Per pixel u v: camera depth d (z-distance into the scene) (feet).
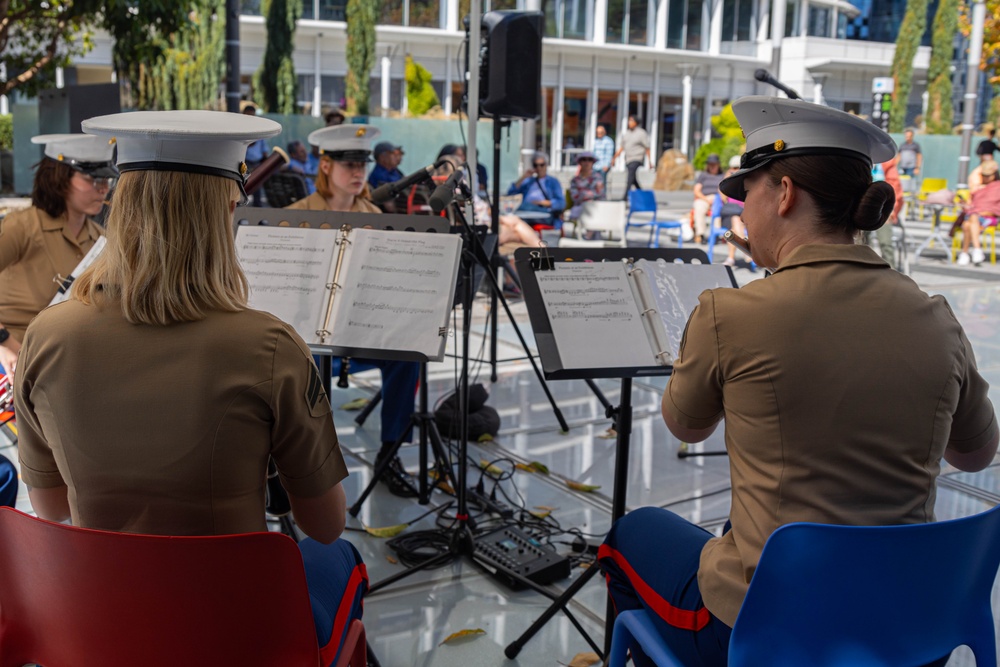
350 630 5.21
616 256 7.39
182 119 4.36
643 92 73.82
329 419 4.72
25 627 4.42
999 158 54.29
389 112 58.44
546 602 8.54
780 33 47.37
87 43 40.96
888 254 28.66
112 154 9.98
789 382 4.36
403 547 9.46
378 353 7.68
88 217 10.68
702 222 34.91
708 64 73.61
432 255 8.00
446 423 12.64
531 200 27.99
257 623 4.23
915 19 67.41
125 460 4.22
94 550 4.06
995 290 25.68
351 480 11.51
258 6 59.26
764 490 4.45
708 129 76.07
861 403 4.33
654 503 10.85
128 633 4.21
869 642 4.40
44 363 4.27
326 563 5.30
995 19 50.88
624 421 7.43
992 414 4.96
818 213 4.65
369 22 58.75
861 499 4.37
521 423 13.94
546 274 7.13
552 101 70.74
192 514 4.27
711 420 4.95
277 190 24.91
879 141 4.69
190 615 4.17
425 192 22.06
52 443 4.35
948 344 4.53
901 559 4.28
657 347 7.04
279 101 56.70
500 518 10.25
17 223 10.18
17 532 4.20
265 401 4.30
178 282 4.20
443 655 7.59
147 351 4.19
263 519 4.56
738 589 4.53
